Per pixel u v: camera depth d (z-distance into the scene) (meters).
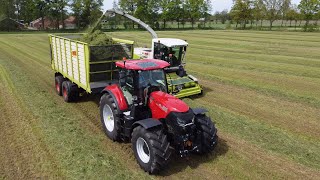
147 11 75.62
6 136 8.44
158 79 7.77
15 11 77.44
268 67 19.61
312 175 6.67
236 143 8.16
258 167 6.95
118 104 7.74
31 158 7.23
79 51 10.17
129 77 7.69
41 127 9.02
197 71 18.50
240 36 44.75
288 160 7.30
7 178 6.43
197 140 7.01
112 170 6.73
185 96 12.36
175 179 6.48
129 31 61.91
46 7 73.00
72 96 11.45
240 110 10.99
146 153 6.77
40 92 13.05
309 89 14.07
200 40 39.06
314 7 59.09
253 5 70.62
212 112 10.59
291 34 47.59
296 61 21.84
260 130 9.06
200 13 78.94
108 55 10.21
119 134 7.93
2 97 12.16
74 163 6.98
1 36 46.31
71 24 82.56
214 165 7.04
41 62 21.17
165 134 6.86
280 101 12.16
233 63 21.34
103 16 14.37
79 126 9.27
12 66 19.08
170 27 80.81
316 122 9.84
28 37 44.50
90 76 10.09
